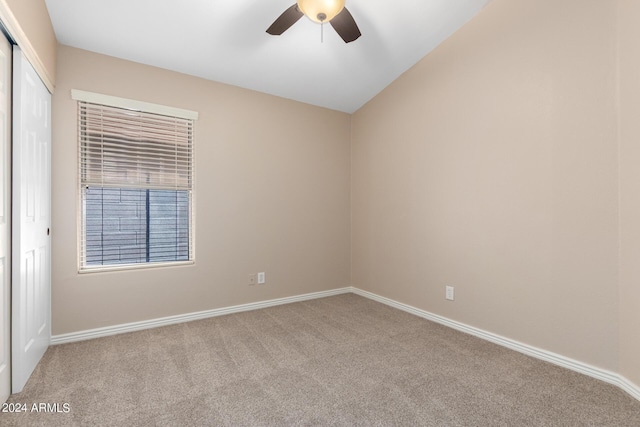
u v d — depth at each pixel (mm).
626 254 1848
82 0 2164
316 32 2686
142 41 2576
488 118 2588
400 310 3400
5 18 1533
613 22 1915
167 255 3025
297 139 3705
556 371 2102
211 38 2617
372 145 3811
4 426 1557
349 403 1764
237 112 3303
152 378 2006
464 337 2680
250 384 1950
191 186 3080
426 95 3115
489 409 1711
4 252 1719
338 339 2637
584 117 2039
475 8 2602
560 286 2168
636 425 1580
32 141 2020
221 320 3072
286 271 3631
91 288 2609
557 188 2174
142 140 2828
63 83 2490
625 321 1860
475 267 2699
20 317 1828
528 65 2326
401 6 2523
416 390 1892
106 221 2760
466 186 2760
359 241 4031
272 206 3521
